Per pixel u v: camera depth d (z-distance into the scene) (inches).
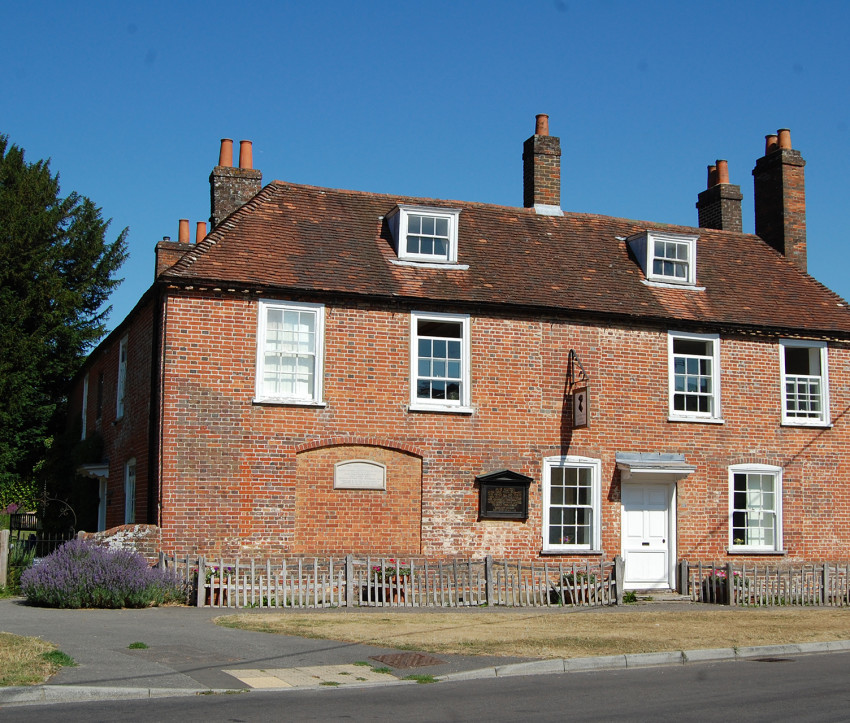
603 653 506.9
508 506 807.1
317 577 727.7
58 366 1331.2
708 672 479.2
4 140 1510.8
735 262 991.0
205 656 475.8
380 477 779.4
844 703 398.3
